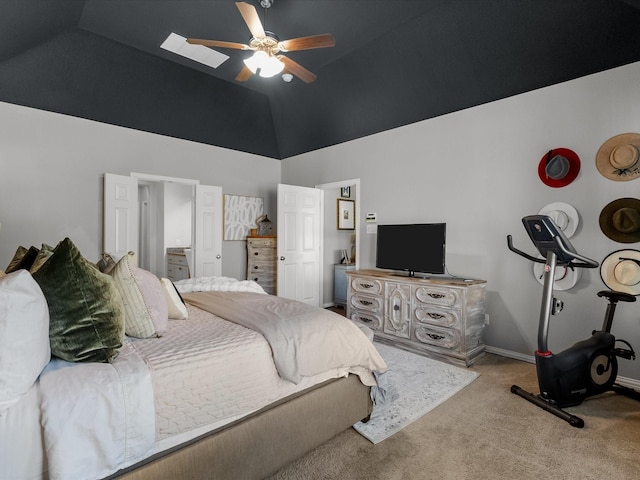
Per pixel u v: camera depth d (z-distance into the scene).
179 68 4.00
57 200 3.88
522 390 2.53
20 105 3.65
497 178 3.43
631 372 2.67
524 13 2.73
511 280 3.34
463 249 3.67
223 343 1.57
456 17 2.96
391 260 3.99
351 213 6.10
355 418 2.03
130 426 1.18
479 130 3.55
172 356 1.40
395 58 3.56
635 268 2.60
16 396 1.04
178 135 4.79
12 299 1.04
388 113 4.20
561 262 2.38
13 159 3.62
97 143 4.15
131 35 3.33
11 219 3.62
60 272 1.31
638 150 2.63
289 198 5.07
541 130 3.14
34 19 2.70
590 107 2.87
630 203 2.67
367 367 2.04
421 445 1.91
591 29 2.63
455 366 3.09
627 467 1.73
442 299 3.24
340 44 3.49
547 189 3.11
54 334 1.27
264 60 2.54
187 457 1.32
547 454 1.84
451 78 3.48
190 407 1.34
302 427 1.72
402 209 4.23
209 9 2.92
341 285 5.67
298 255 5.19
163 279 2.11
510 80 3.22
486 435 2.01
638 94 2.65
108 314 1.37
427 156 3.98
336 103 4.48
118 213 4.19
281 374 1.63
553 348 3.06
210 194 5.06
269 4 2.80
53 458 1.03
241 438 1.48
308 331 1.84
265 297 2.62
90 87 3.79
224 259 5.33
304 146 5.47
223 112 4.82
